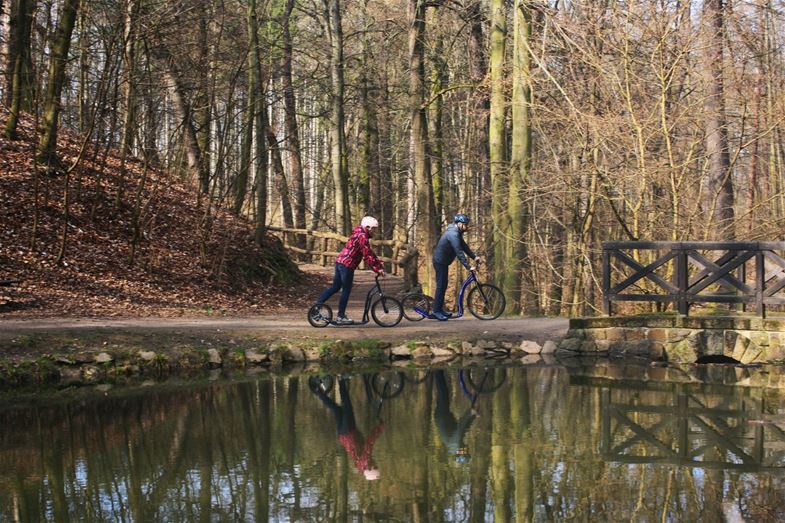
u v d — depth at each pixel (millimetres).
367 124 29828
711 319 12422
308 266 28422
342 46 27094
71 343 11617
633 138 14633
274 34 30672
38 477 6891
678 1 14680
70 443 7984
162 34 18031
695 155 15734
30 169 19312
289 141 31484
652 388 10555
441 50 23672
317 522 5781
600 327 13133
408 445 7863
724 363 12422
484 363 12578
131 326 12922
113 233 18516
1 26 23812
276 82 29016
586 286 19141
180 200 22516
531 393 10297
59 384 10844
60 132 23656
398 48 28188
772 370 11805
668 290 12680
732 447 7762
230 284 19172
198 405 9656
